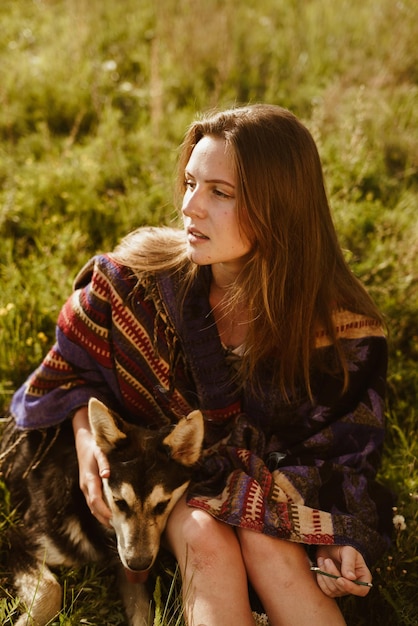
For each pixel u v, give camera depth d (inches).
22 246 181.0
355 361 115.8
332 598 97.7
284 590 97.1
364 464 111.6
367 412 114.7
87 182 200.4
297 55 282.7
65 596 109.2
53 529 116.6
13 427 131.4
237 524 98.9
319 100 252.4
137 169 214.8
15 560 116.3
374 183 214.8
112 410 116.7
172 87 259.9
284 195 102.7
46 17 306.5
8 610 105.7
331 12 315.0
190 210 103.3
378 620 112.7
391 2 306.5
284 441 114.3
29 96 249.8
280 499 104.0
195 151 104.0
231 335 115.3
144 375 118.2
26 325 153.8
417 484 128.5
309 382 113.8
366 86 260.8
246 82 265.9
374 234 191.8
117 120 237.8
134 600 110.2
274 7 324.5
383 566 116.2
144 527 102.4
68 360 120.2
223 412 116.3
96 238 186.9
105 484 107.6
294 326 110.2
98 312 115.8
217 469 109.6
